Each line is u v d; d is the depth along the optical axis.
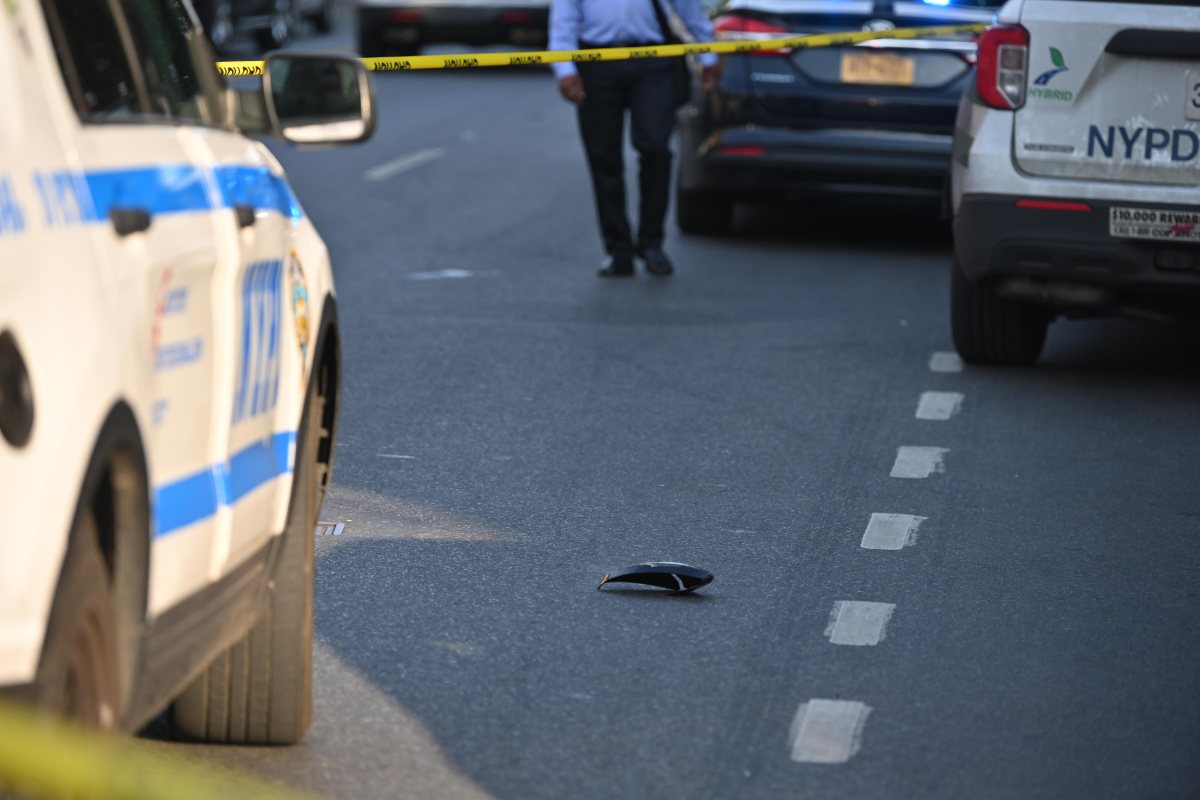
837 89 46.12
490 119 78.19
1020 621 20.64
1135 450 28.44
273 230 16.08
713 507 25.09
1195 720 17.81
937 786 16.06
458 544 23.25
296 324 16.50
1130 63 30.36
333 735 16.98
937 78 45.88
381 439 28.53
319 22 133.88
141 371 12.18
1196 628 20.56
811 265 45.59
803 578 22.05
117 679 11.97
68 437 10.85
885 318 38.91
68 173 11.60
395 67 30.14
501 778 16.12
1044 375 33.62
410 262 45.06
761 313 39.28
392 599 21.00
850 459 27.69
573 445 28.33
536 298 40.66
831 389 32.28
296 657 16.28
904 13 45.62
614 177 43.16
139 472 12.08
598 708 17.80
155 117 14.23
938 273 44.78
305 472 16.41
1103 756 16.83
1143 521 24.77
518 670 18.81
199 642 13.98
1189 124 30.20
